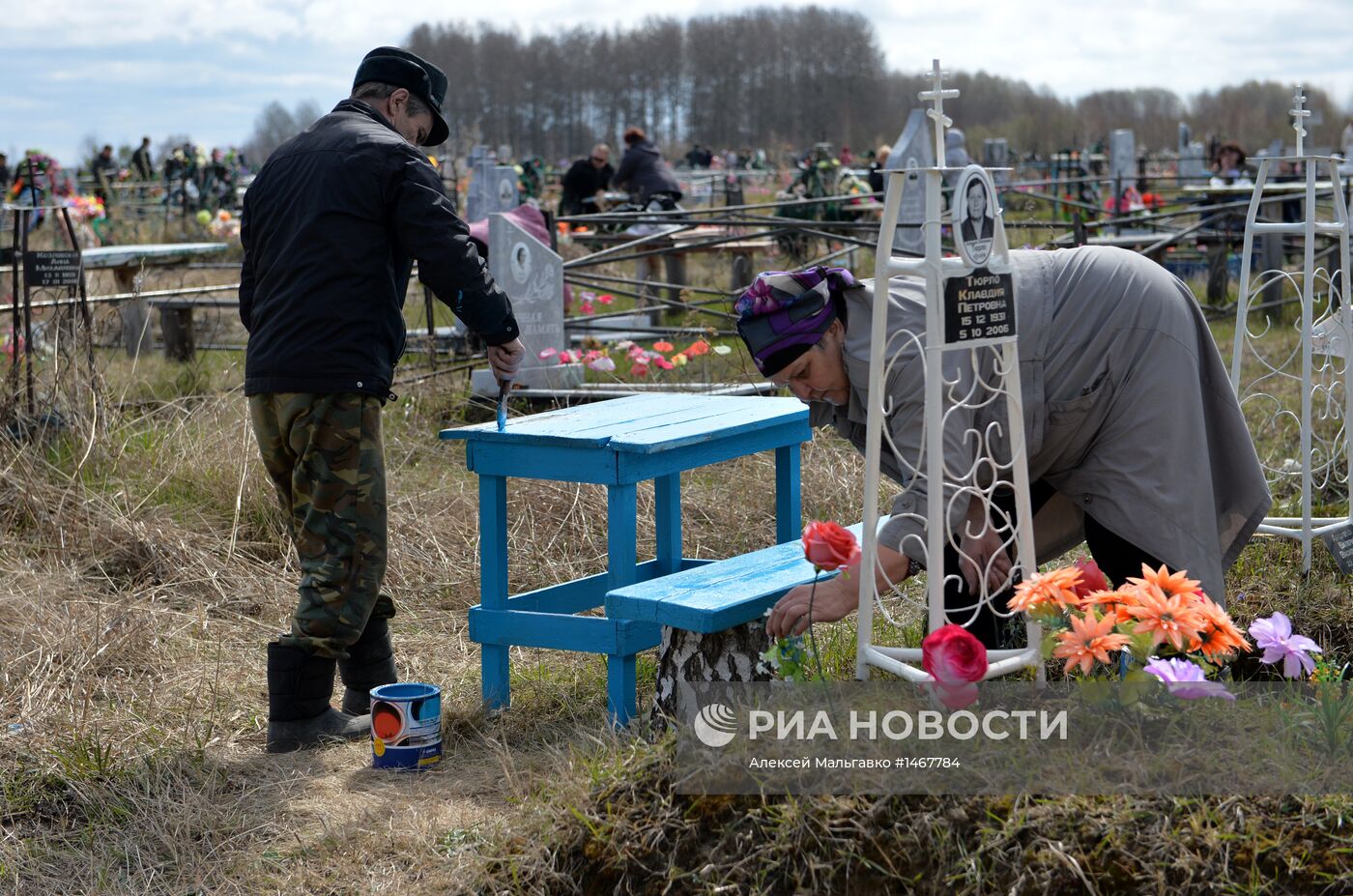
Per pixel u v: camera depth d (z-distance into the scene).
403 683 3.82
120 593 5.13
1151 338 3.04
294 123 98.69
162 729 3.91
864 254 15.23
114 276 12.08
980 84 85.94
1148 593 2.67
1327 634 3.96
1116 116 66.00
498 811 3.30
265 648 4.70
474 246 3.74
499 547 4.00
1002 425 3.05
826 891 2.59
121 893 3.00
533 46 99.88
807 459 6.25
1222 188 12.53
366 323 3.66
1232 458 3.23
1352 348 4.52
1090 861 2.47
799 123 93.75
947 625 2.69
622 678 3.72
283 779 3.57
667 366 7.64
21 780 3.55
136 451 6.45
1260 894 2.40
